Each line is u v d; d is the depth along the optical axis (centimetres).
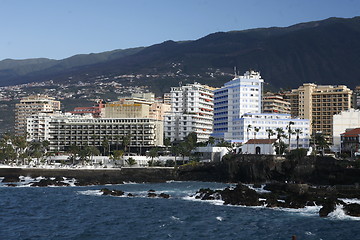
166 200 14950
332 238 9444
